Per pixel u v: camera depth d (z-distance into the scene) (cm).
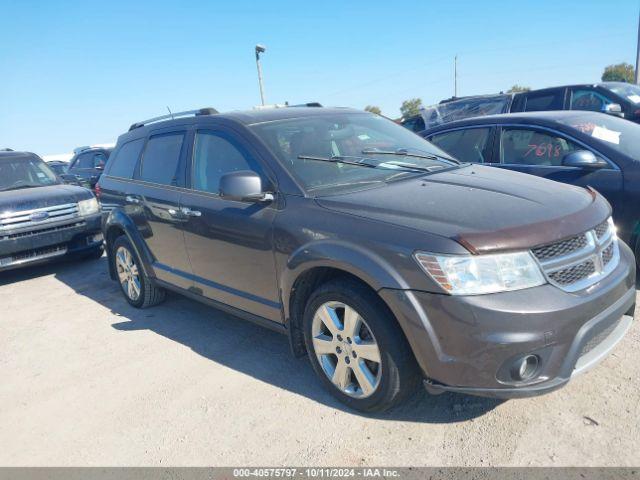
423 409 302
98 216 738
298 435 291
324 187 329
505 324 239
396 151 391
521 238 249
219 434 301
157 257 469
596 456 251
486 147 547
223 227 365
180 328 466
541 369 248
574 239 267
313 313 310
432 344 254
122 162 527
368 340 287
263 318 361
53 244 692
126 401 349
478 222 260
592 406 288
